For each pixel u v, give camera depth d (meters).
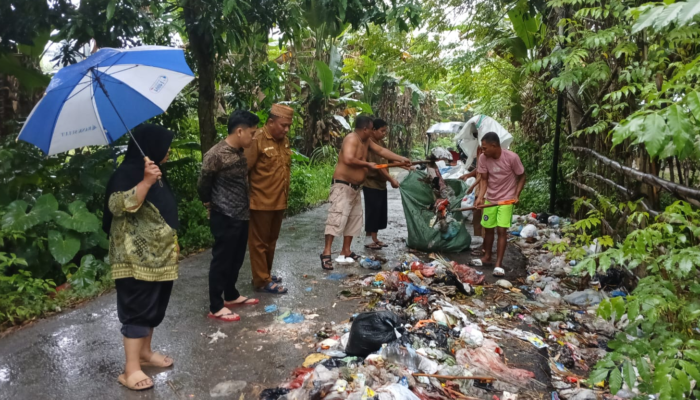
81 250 5.41
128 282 3.01
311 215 9.66
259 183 4.64
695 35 3.41
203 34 7.06
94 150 6.58
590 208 6.90
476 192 5.96
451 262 5.57
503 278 5.49
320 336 3.85
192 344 3.73
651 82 4.12
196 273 5.57
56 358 3.51
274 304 4.57
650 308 2.64
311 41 14.41
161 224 3.02
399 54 9.60
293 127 14.73
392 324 3.44
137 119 3.10
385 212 6.80
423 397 2.88
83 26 5.70
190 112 9.40
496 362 3.32
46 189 5.86
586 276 4.95
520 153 10.81
